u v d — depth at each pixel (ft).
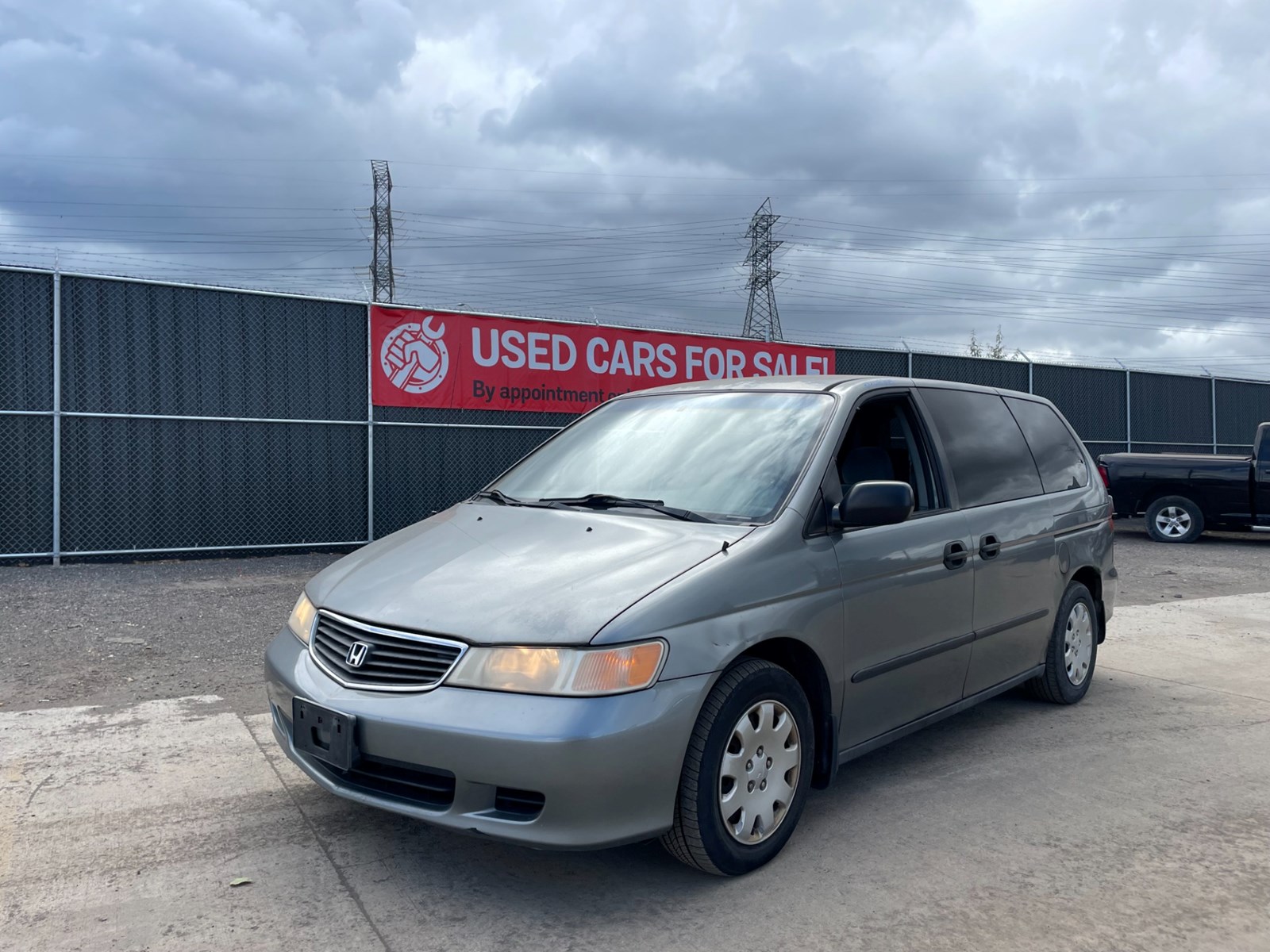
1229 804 12.80
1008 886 10.32
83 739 14.87
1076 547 17.28
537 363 41.19
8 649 20.43
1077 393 58.75
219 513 34.83
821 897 10.02
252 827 11.68
